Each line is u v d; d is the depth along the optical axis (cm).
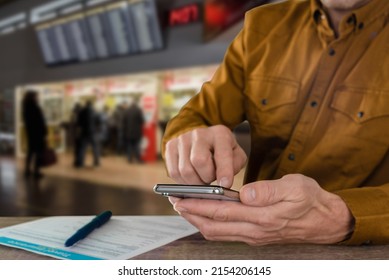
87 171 761
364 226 61
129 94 893
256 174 100
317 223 60
